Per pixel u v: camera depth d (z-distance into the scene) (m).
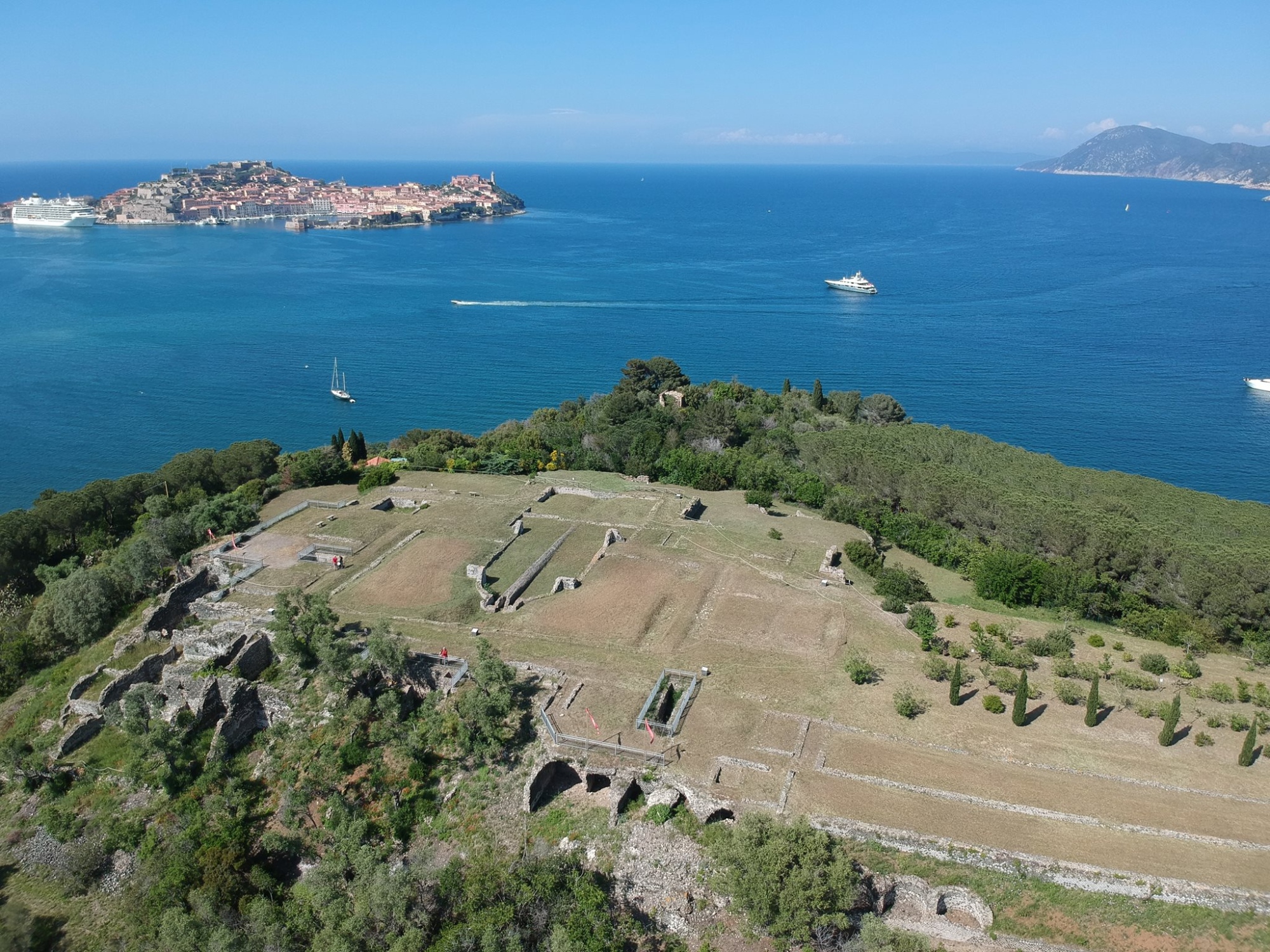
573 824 56.09
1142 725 63.22
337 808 56.41
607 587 81.12
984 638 74.25
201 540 93.12
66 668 76.12
